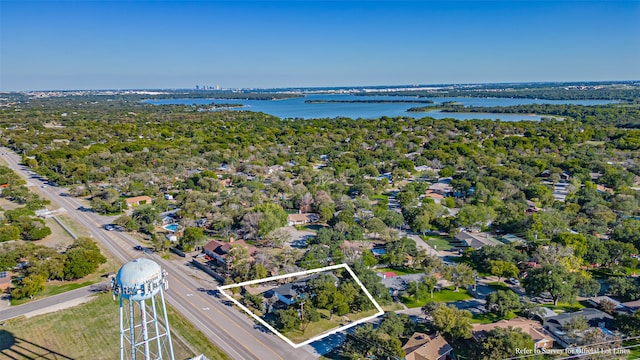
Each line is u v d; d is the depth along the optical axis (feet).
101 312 211.41
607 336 184.24
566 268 234.58
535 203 391.45
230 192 419.74
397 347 167.73
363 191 418.51
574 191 413.18
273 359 175.42
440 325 182.19
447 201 390.63
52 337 189.37
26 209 349.41
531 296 229.04
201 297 227.40
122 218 328.08
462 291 238.48
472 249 278.26
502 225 330.13
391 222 329.72
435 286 240.12
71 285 240.53
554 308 216.13
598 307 214.07
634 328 183.73
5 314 208.54
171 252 291.17
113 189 408.67
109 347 182.29
